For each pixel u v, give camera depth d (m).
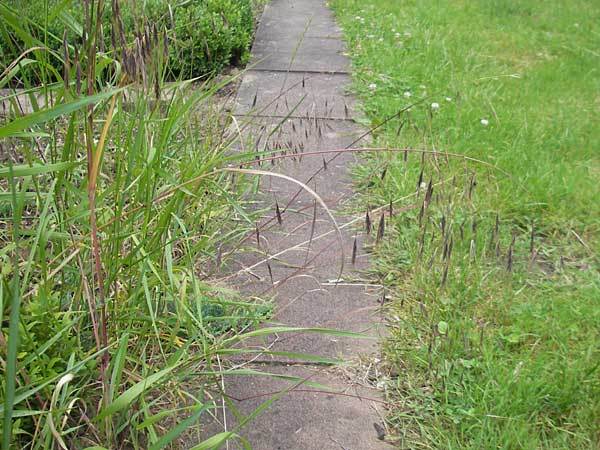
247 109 4.55
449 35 6.62
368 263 2.91
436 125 4.32
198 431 1.89
